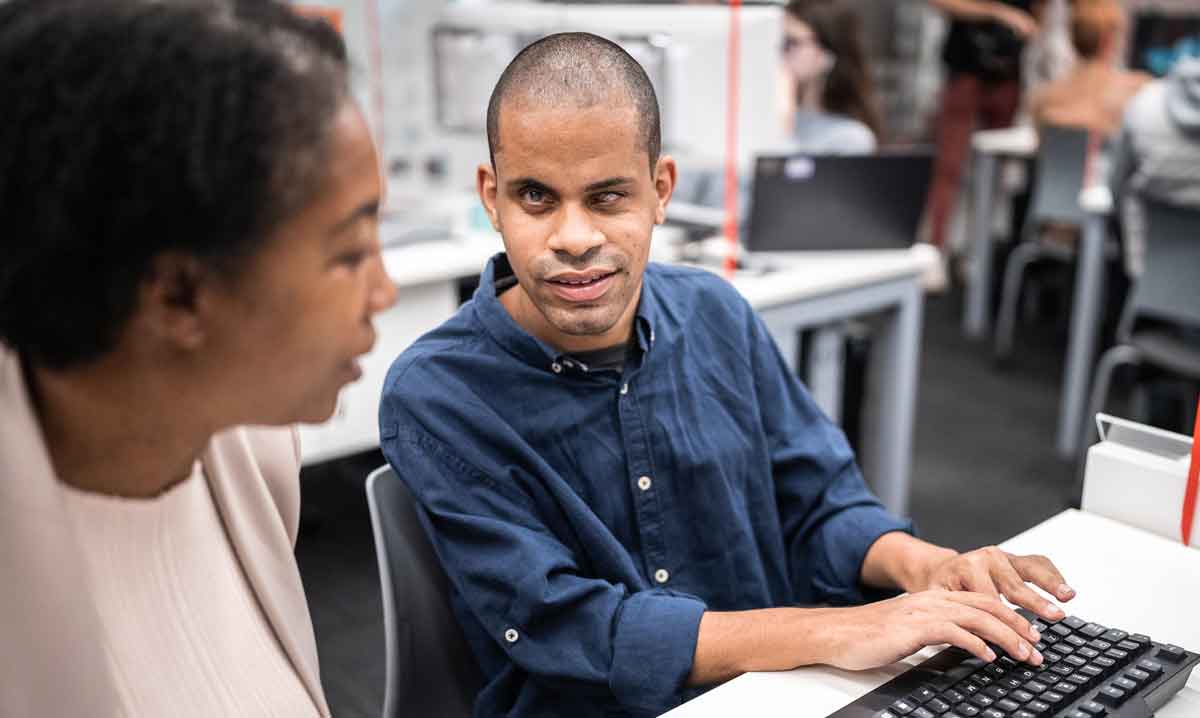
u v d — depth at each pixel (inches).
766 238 93.0
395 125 98.0
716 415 45.1
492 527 39.0
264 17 19.5
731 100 88.8
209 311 19.8
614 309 38.5
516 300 43.1
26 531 21.5
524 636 38.5
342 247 20.7
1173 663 32.5
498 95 37.6
